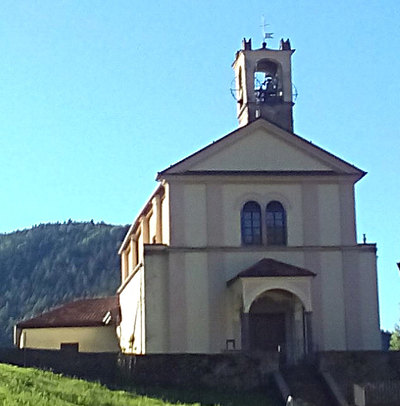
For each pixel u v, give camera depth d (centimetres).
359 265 4372
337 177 4425
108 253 13712
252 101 4581
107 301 5819
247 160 4388
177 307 4200
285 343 4244
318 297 4303
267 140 4428
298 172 4391
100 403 2805
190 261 4259
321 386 3616
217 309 4222
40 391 2789
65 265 13625
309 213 4388
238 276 4066
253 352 3662
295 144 4431
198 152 4353
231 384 3600
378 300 4353
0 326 11819
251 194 4369
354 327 4300
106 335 5475
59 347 5416
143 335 4225
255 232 4341
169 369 3606
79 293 12544
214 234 4294
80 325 5438
